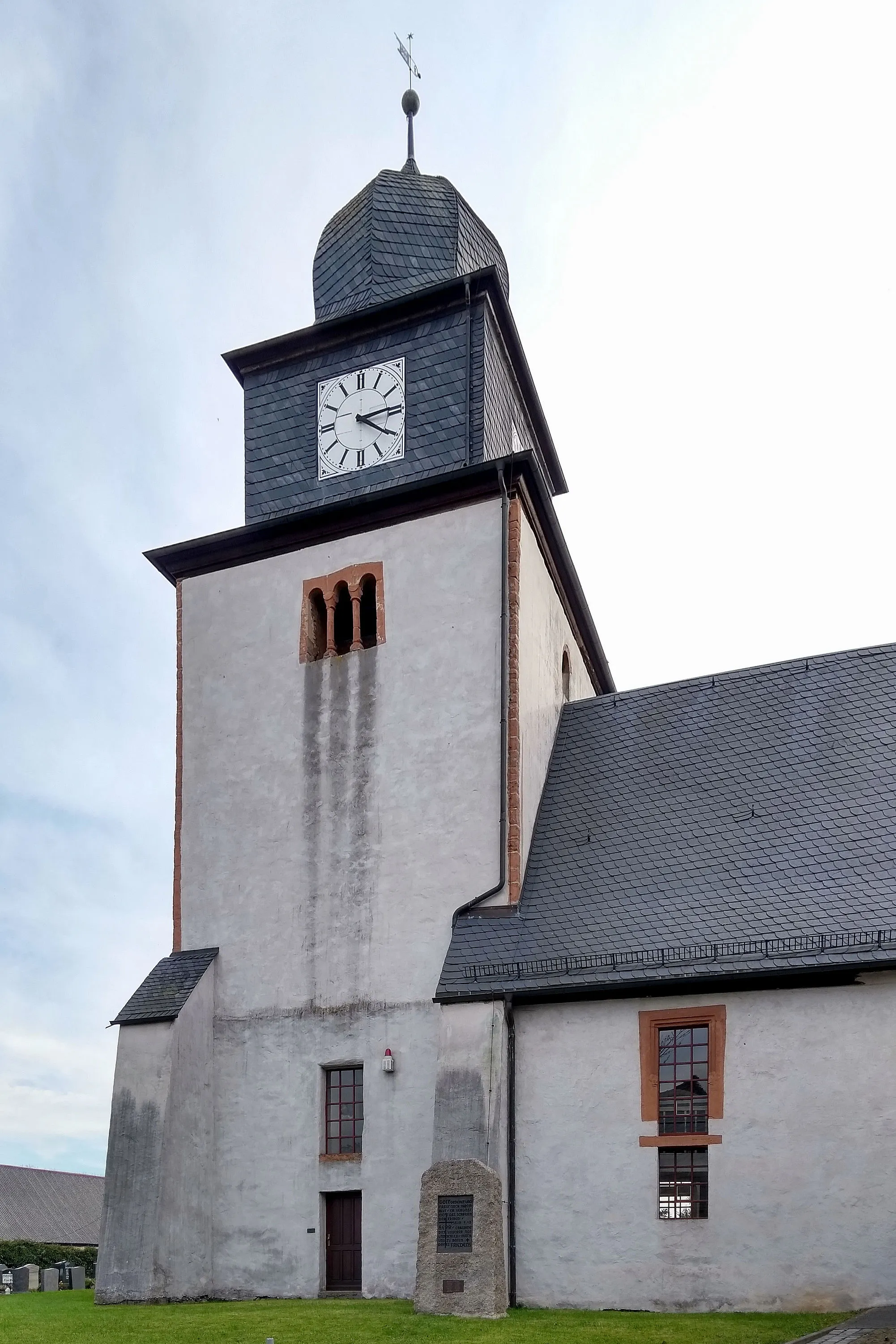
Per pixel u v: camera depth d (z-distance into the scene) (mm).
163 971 25594
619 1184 20594
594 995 21484
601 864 23953
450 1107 21078
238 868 26172
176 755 27625
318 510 27234
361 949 24453
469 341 27984
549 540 28469
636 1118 20797
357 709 26109
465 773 24688
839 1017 20031
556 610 29609
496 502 26156
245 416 29828
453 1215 19562
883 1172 19141
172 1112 23562
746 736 25891
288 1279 22984
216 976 25500
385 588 26656
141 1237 22656
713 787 24906
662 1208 20344
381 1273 22156
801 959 20266
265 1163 23875
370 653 26359
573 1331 17312
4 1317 20406
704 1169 20312
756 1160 19844
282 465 29031
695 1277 19719
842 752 24531
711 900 22219
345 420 28656
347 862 25188
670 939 21578
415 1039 23359
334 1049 24031
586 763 26969
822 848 22531
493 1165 20500
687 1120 20578
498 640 25250
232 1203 23859
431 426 27719
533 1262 20688
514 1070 21703
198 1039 24656
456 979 22297
